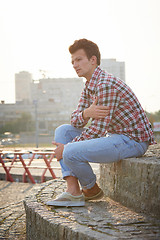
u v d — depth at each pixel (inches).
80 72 110.7
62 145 110.0
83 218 93.7
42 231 97.7
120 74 4776.1
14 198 263.1
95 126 103.7
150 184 92.7
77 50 109.7
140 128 106.0
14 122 4837.6
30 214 109.7
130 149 105.7
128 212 99.3
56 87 6171.3
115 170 115.8
